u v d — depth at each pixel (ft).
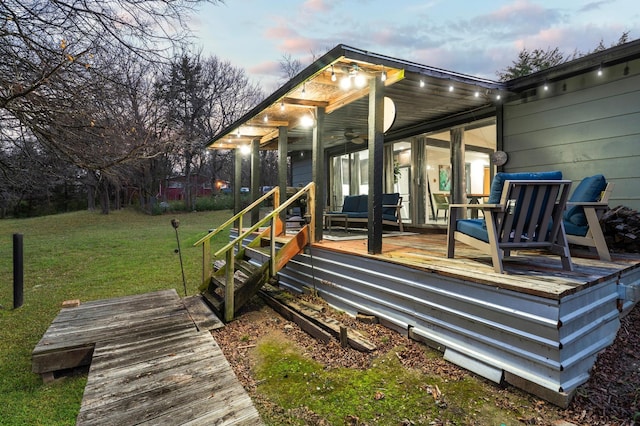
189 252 29.84
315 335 11.41
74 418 7.94
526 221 9.30
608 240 13.10
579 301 7.79
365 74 12.19
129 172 24.66
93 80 14.08
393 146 26.89
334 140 27.96
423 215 24.04
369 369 9.18
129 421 6.56
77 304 13.98
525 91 17.29
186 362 9.00
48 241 35.91
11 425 7.64
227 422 6.57
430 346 9.97
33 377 9.91
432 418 7.11
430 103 18.70
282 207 14.73
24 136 15.70
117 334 10.87
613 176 14.70
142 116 20.62
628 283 10.18
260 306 14.93
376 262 11.97
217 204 72.59
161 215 64.59
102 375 8.30
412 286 10.54
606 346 8.67
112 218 59.52
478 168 30.17
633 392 7.30
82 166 16.35
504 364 8.06
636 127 14.06
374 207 12.41
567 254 9.27
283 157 19.70
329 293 14.42
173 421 6.57
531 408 7.21
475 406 7.42
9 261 26.40
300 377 8.98
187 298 15.12
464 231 10.84
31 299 17.34
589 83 15.28
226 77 79.97
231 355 10.34
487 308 8.41
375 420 7.13
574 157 15.83
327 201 32.81
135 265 24.85
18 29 11.39
